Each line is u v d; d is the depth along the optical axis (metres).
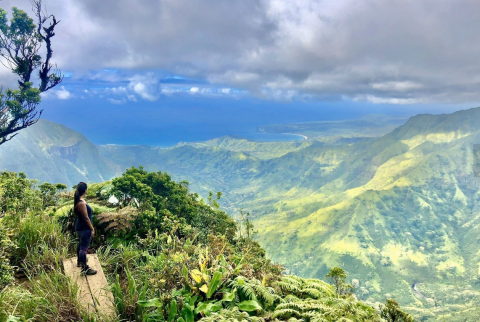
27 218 6.58
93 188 10.50
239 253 7.11
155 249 6.80
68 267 5.25
